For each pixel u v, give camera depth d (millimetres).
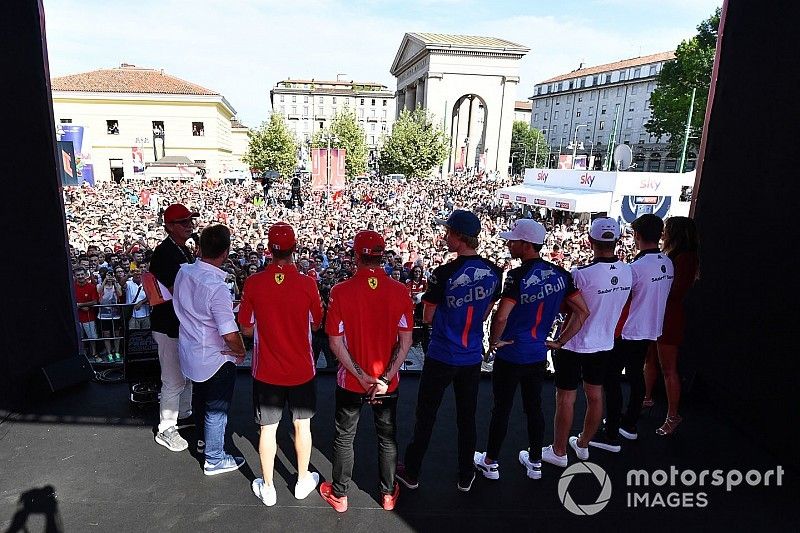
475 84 55438
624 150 18812
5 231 3514
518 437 3525
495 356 2887
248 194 27969
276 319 2510
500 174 56906
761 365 3416
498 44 56562
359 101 101750
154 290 3100
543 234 2736
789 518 2725
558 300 2779
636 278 3180
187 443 3230
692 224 3430
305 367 2629
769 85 3381
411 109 66562
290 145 43625
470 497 2818
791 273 3146
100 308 7039
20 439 3281
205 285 2705
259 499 2729
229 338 2697
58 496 2697
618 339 3254
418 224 18266
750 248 3516
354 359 2520
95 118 43031
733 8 3729
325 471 3023
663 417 3838
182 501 2688
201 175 40219
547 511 2725
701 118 35000
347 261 10859
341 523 2562
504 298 2688
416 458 2803
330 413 3830
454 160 55531
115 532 2438
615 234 2881
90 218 16328
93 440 3293
